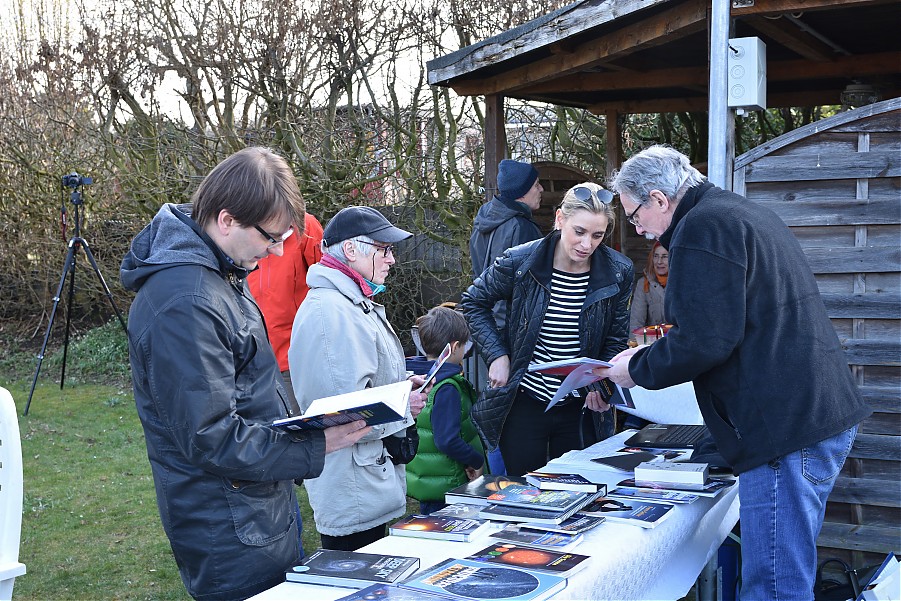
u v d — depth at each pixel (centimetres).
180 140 880
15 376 903
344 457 260
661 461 266
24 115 978
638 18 452
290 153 854
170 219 183
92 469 583
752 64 337
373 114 853
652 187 229
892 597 204
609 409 337
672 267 222
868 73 576
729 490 262
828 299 346
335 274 265
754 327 217
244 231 182
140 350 175
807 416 216
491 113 589
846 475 349
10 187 989
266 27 835
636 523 217
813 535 223
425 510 380
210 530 178
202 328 172
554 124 884
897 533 342
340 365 254
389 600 166
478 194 845
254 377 190
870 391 343
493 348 327
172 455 178
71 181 737
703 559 249
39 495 527
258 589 183
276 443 180
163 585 395
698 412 329
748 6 375
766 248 218
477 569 183
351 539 263
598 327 316
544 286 313
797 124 884
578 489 239
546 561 187
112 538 455
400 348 285
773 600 222
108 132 927
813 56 544
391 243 275
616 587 195
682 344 218
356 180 830
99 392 823
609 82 612
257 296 454
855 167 338
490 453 389
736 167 355
